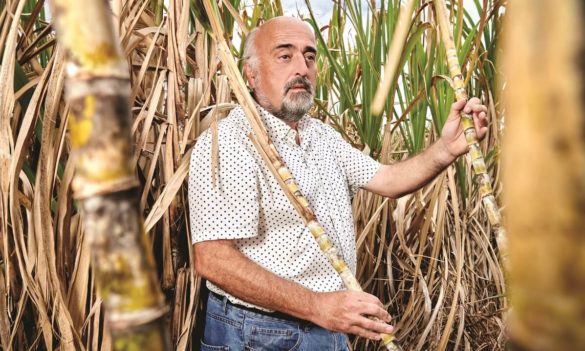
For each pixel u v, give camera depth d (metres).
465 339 1.64
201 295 1.35
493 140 1.78
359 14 1.60
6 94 0.97
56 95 1.00
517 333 0.09
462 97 0.77
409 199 1.75
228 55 0.92
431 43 1.58
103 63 0.20
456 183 1.79
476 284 1.78
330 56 1.60
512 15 0.09
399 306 1.74
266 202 1.21
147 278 0.21
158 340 0.21
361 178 1.49
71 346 0.98
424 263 1.80
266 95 1.36
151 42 1.28
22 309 1.00
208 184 1.17
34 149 1.15
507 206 0.09
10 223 1.10
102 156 0.20
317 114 1.92
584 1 0.09
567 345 0.09
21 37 1.13
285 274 1.21
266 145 0.93
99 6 0.20
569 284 0.09
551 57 0.09
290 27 1.35
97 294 1.04
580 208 0.09
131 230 0.21
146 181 1.17
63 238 1.06
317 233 0.92
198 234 1.17
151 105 1.17
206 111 1.39
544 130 0.09
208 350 1.25
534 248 0.09
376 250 1.77
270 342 1.19
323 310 1.06
